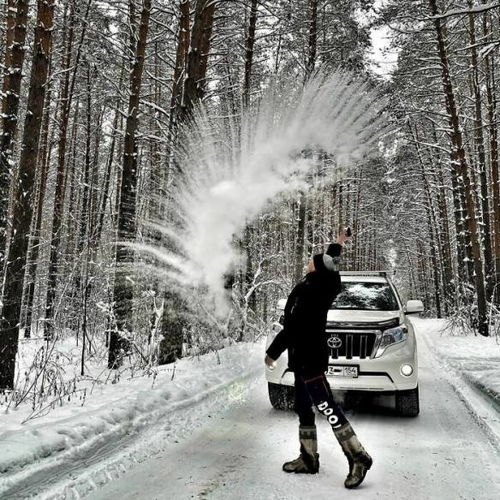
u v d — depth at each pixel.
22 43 7.16
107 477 3.71
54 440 3.86
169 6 12.15
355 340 5.62
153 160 15.57
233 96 13.73
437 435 5.04
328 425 5.45
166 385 6.38
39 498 3.20
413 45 17.02
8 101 7.05
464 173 16.33
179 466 4.01
